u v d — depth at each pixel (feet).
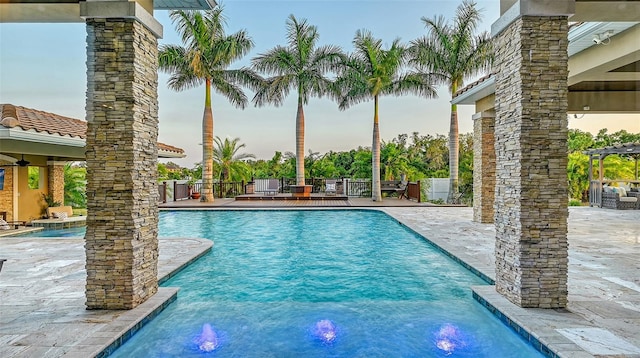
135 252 13.64
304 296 16.84
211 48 52.54
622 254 21.74
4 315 12.79
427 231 29.71
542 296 13.33
